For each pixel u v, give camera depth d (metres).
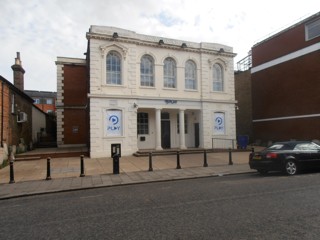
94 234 4.91
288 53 24.83
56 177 11.70
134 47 19.98
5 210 6.93
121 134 19.19
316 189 8.12
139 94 20.17
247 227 4.97
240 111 33.16
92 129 18.39
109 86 19.11
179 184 9.95
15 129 19.98
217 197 7.45
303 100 23.16
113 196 8.16
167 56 21.31
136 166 14.50
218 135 22.59
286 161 11.05
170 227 5.11
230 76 23.59
